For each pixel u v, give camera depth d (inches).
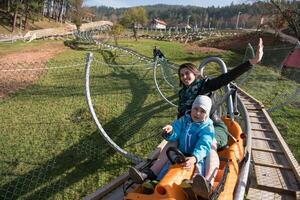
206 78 189.2
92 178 358.6
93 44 1091.3
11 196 334.6
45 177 359.6
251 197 229.5
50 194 339.3
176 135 165.9
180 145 164.6
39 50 919.0
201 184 132.1
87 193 338.3
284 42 1257.4
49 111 503.5
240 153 194.2
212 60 332.2
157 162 161.3
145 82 652.1
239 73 182.1
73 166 376.8
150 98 572.1
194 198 140.3
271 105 577.3
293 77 797.9
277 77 792.3
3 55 792.3
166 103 546.0
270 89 689.0
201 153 153.1
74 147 410.0
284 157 297.4
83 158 390.6
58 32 1893.5
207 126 161.6
